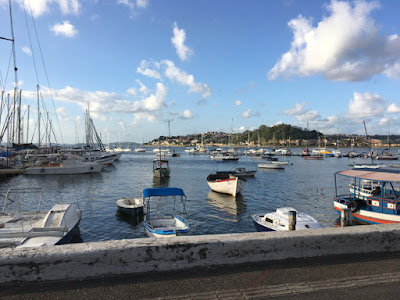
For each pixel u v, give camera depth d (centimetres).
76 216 1755
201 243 467
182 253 459
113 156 8400
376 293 403
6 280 404
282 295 393
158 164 5588
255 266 475
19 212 1617
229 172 5366
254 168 7581
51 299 371
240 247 481
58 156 6512
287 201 3147
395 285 426
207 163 9381
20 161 5950
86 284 408
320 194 3612
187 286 410
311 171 6712
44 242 1266
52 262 414
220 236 495
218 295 389
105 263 430
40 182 4484
